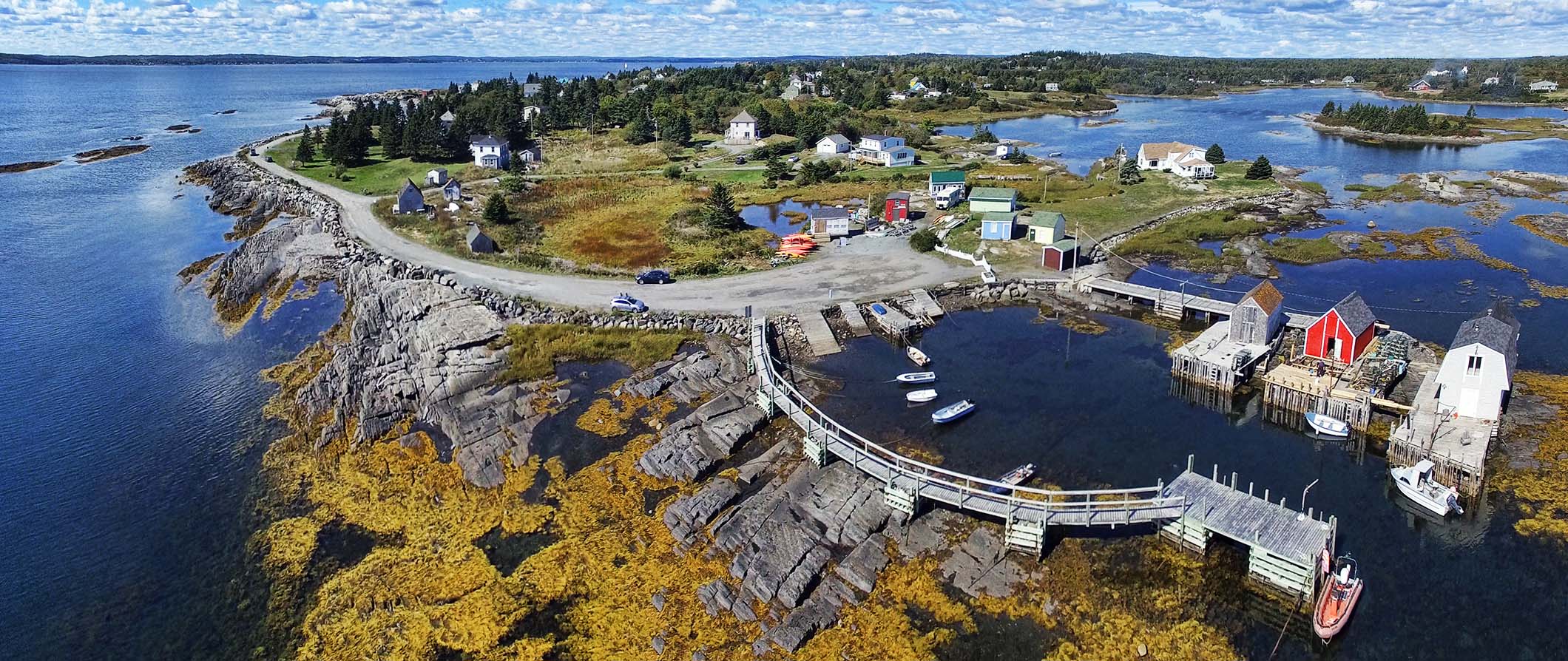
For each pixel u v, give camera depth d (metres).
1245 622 36.72
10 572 43.28
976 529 42.16
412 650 37.31
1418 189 116.75
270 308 76.50
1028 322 70.25
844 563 39.88
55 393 62.34
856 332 67.50
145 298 82.38
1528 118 198.88
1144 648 35.56
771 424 52.97
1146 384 59.22
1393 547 41.34
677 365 60.12
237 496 49.03
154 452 54.06
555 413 54.66
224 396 61.38
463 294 71.44
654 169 135.75
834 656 35.44
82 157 164.75
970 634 36.41
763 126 168.62
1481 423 48.59
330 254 85.81
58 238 104.44
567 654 36.66
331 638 38.38
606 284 76.56
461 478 49.03
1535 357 60.62
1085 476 47.88
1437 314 70.06
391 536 44.75
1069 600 38.03
